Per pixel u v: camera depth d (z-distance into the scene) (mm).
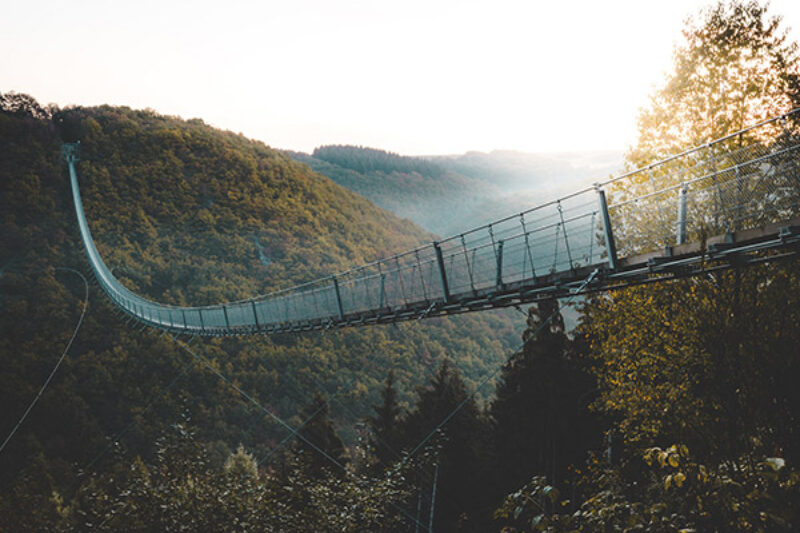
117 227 168250
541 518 4777
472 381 96188
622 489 7707
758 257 9039
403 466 14227
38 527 14547
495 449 29859
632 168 16031
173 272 150500
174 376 82688
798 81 14312
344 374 88188
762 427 7500
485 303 15125
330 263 164875
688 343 12352
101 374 83375
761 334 7887
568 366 24781
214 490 11945
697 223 10164
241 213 182875
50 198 169750
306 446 37812
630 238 12484
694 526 4555
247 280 151750
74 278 129000
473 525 26312
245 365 85000
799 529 4539
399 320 19719
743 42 14977
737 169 9352
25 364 87312
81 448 73625
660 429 13297
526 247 13672
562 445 24219
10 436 73000
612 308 14820
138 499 11867
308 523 11227
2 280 117500
